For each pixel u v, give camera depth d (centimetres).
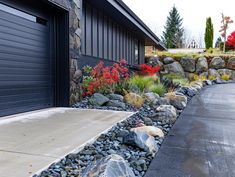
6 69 519
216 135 400
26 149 317
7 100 526
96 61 923
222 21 2880
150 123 470
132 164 271
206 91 1038
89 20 875
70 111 592
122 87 759
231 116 551
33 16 598
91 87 725
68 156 290
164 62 1733
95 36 932
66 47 655
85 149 318
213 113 582
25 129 417
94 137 371
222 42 2761
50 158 287
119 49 1233
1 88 508
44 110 607
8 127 429
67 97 659
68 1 651
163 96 744
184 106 646
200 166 276
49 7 621
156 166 275
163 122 483
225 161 290
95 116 530
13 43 537
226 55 1761
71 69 671
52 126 439
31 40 592
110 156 229
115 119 500
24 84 571
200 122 491
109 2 828
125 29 1323
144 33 1423
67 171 253
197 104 710
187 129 437
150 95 705
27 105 583
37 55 613
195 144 353
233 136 395
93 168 217
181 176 251
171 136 393
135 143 318
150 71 1374
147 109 621
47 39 650
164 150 326
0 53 503
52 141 351
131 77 959
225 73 1717
